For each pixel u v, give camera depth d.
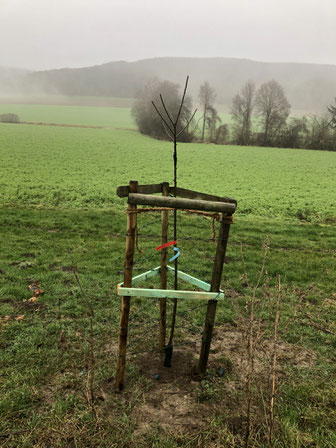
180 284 8.11
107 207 20.39
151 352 5.15
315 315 6.57
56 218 15.12
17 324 5.71
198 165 44.25
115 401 4.05
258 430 3.68
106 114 144.00
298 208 22.59
